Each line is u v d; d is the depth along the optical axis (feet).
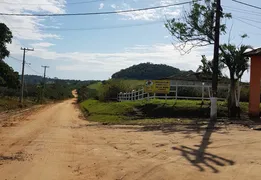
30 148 39.17
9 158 33.32
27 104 193.57
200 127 53.47
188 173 25.40
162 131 50.88
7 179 25.53
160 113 76.95
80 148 38.88
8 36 174.50
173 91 93.61
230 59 70.18
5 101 164.04
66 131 56.90
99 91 186.91
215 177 24.11
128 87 163.22
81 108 169.78
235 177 23.99
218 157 30.53
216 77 62.28
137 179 24.71
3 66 210.18
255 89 67.72
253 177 23.88
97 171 27.73
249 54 67.41
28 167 29.40
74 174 26.99
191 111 74.59
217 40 61.67
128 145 39.58
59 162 31.45
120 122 70.23
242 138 40.47
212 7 69.36
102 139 45.55
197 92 102.22
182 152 33.42
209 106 75.92
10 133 54.44
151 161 30.19
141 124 62.95
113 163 30.32
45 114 116.67
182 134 46.24
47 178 25.76
